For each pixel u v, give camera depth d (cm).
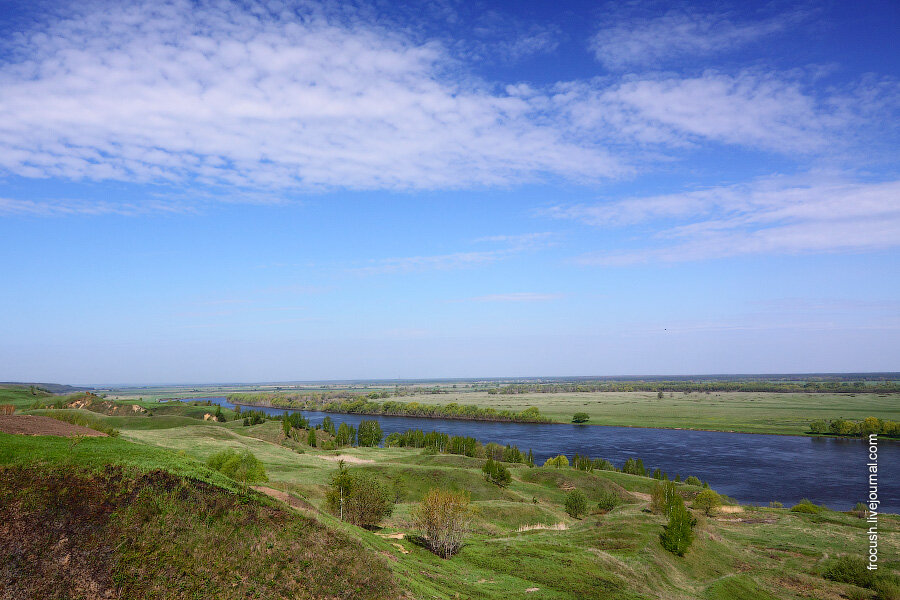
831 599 4416
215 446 9012
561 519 7619
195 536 2519
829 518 7375
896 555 5512
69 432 3359
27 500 2314
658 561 4916
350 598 2581
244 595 2289
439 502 4738
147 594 2088
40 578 1988
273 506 3173
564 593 3747
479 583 3791
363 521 5109
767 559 5516
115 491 2594
